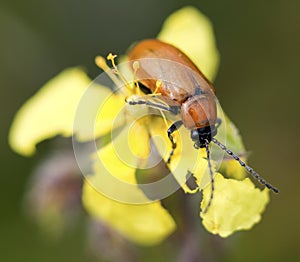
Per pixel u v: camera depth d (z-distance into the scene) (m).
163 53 0.11
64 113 0.12
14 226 0.15
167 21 0.13
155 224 0.12
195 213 0.12
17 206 0.15
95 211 0.12
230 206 0.11
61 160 0.13
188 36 0.13
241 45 0.16
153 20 0.16
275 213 0.16
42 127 0.12
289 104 0.16
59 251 0.15
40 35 0.16
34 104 0.13
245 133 0.16
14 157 0.16
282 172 0.16
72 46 0.16
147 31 0.16
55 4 0.16
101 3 0.17
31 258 0.15
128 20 0.16
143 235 0.12
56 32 0.16
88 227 0.13
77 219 0.13
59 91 0.13
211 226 0.11
